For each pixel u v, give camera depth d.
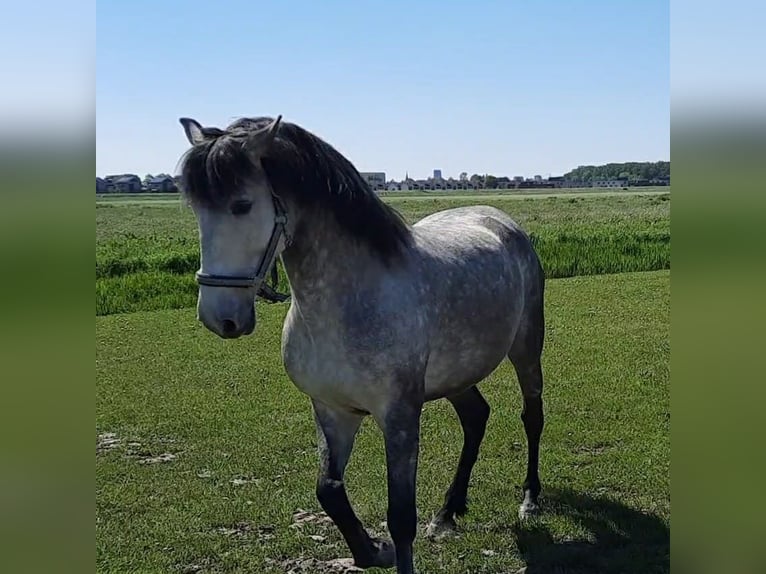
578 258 16.67
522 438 5.80
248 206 2.79
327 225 3.09
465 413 4.36
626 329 9.96
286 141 2.99
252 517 4.55
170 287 14.51
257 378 8.16
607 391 7.05
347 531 3.36
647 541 4.05
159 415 6.83
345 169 3.16
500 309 3.89
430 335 3.38
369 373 3.14
